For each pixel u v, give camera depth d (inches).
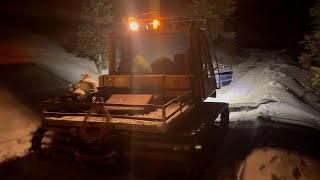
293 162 221.6
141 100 211.3
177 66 256.5
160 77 242.7
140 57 269.1
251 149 261.4
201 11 862.5
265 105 480.1
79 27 704.4
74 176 211.3
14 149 264.8
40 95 447.8
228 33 928.3
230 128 355.6
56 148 222.8
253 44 1359.5
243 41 1365.7
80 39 694.5
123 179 206.8
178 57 255.6
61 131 217.0
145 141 201.6
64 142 221.5
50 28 852.0
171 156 198.7
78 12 893.8
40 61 603.8
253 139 299.4
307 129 344.8
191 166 199.5
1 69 509.4
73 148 220.2
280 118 400.8
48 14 893.8
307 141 290.0
